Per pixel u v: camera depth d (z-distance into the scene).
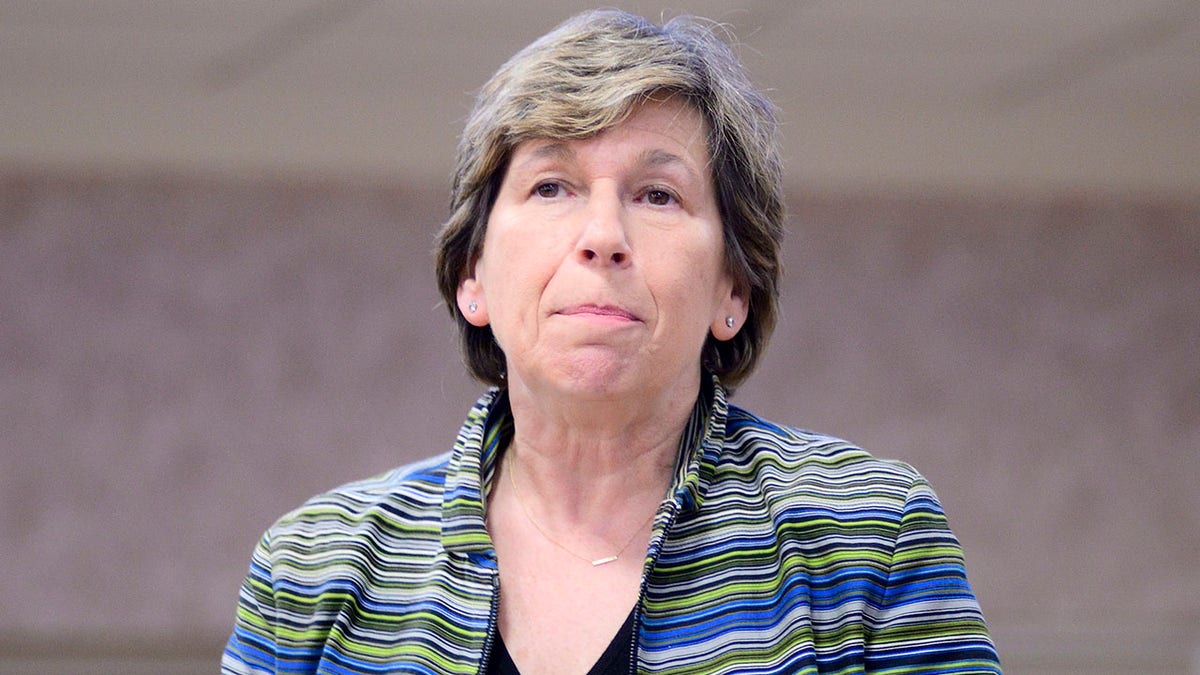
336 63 14.57
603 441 4.66
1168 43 13.95
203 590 15.23
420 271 15.77
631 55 4.59
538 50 4.68
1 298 15.44
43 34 13.84
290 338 15.62
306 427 15.52
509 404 5.06
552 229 4.50
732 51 4.92
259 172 15.70
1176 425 15.93
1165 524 15.80
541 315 4.46
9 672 15.13
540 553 4.68
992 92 15.30
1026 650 15.67
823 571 4.41
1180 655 15.63
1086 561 15.73
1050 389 15.95
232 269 15.64
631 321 4.41
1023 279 16.05
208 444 15.42
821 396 15.80
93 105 15.24
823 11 13.14
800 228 16.00
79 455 15.31
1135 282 16.08
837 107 15.56
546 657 4.42
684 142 4.59
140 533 15.27
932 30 13.61
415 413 15.62
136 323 15.52
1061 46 14.02
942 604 4.38
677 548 4.52
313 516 4.88
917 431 15.83
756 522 4.54
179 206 15.65
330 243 15.74
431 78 14.97
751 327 4.98
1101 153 15.98
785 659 4.26
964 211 16.08
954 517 15.75
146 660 15.24
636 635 4.35
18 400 15.34
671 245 4.48
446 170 15.64
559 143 4.53
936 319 15.97
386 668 4.52
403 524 4.82
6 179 15.50
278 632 4.66
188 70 14.72
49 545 15.18
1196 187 16.14
